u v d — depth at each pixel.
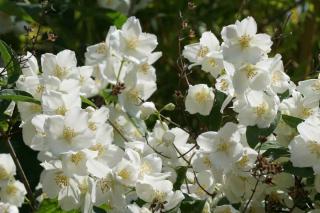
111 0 1.24
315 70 1.01
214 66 0.90
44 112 0.82
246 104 0.85
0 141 0.94
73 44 1.18
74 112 0.79
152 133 0.91
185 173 0.89
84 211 0.82
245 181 0.86
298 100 0.88
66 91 0.86
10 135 0.90
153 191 0.83
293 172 0.84
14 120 0.90
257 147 0.86
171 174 0.89
